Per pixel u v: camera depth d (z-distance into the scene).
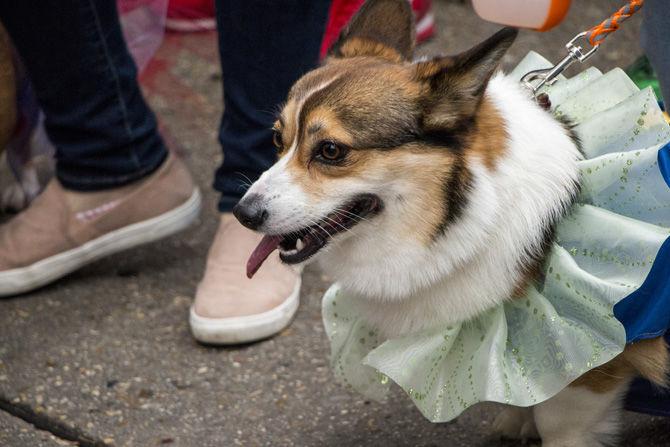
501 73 2.77
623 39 5.93
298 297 3.83
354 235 2.61
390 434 3.11
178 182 4.13
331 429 3.16
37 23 3.55
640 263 2.37
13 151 4.40
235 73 3.60
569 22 6.16
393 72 2.60
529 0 2.85
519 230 2.49
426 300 2.60
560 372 2.46
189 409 3.30
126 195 4.00
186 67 5.89
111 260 4.27
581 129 2.67
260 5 3.40
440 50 5.92
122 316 3.85
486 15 2.95
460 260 2.51
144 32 4.24
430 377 2.61
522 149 2.51
